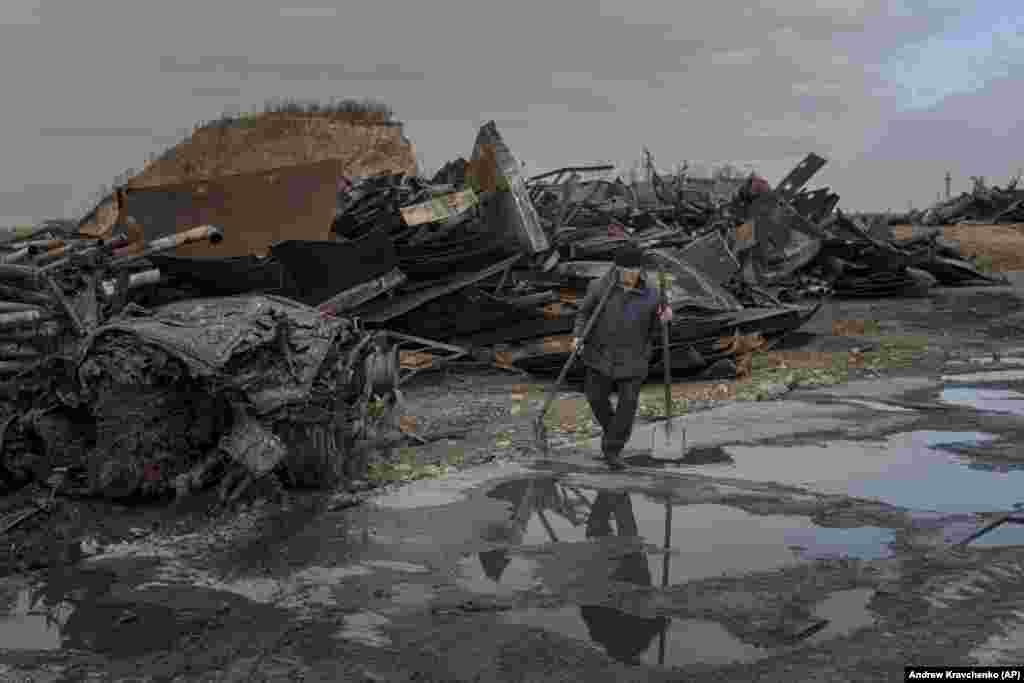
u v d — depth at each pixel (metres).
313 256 10.80
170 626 3.85
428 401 9.88
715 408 9.23
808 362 12.20
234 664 3.48
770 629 3.74
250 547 4.90
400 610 4.02
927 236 24.27
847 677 3.30
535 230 12.46
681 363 11.00
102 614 3.98
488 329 12.23
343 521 5.40
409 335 12.26
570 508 5.68
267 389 5.69
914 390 10.18
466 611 4.00
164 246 7.44
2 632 3.79
